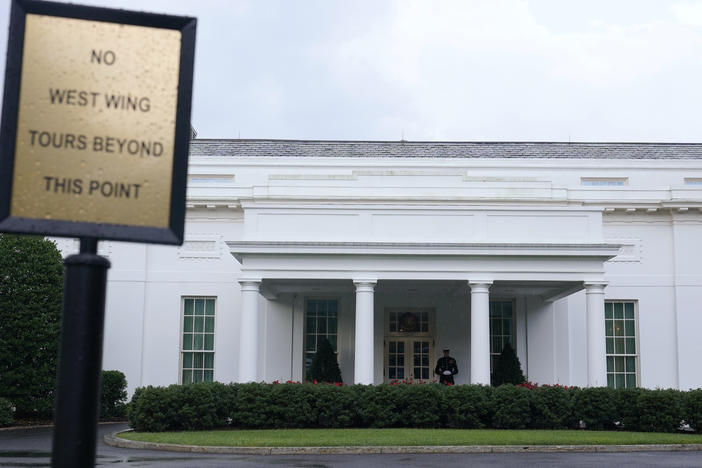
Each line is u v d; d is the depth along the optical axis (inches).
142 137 125.1
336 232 986.1
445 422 858.8
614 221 1194.6
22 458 571.5
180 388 819.4
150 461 562.6
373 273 954.7
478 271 953.5
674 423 826.8
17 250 1008.9
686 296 1175.0
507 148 1358.3
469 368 1137.4
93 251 122.0
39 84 121.8
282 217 989.8
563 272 956.6
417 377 1142.3
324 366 1063.0
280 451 636.7
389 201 1157.7
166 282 1190.3
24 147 120.3
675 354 1169.4
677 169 1232.8
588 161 1238.3
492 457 609.6
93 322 117.5
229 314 1181.1
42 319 994.7
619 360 1175.6
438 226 985.5
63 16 123.4
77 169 122.2
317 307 1169.4
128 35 125.7
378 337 1151.0
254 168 1240.8
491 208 985.5
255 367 947.3
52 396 1013.2
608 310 1186.6
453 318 1149.1
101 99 124.0
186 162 126.5
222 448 641.0
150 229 124.2
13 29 120.1
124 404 1111.0
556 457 611.8
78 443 114.2
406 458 599.2
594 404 852.6
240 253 952.9
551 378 1149.7
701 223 1186.6
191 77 127.6
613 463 566.3
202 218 1202.0
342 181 1170.0
